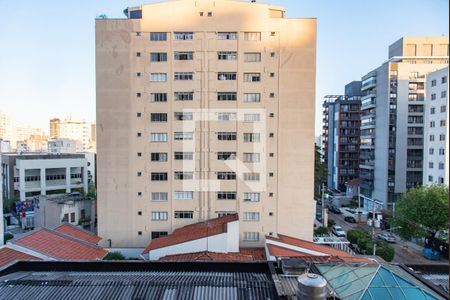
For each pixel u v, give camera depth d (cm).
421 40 5988
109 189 3394
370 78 6222
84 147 12788
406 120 5697
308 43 3306
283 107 3338
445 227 3600
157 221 3406
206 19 3341
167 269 1508
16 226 4728
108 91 3356
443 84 4988
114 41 3341
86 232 3139
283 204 3366
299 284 973
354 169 7769
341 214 5812
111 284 1272
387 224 4888
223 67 3356
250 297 1183
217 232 2836
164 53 3366
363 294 1055
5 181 6081
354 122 7775
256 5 3319
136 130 3375
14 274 1450
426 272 1719
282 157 3356
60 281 1295
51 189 5903
